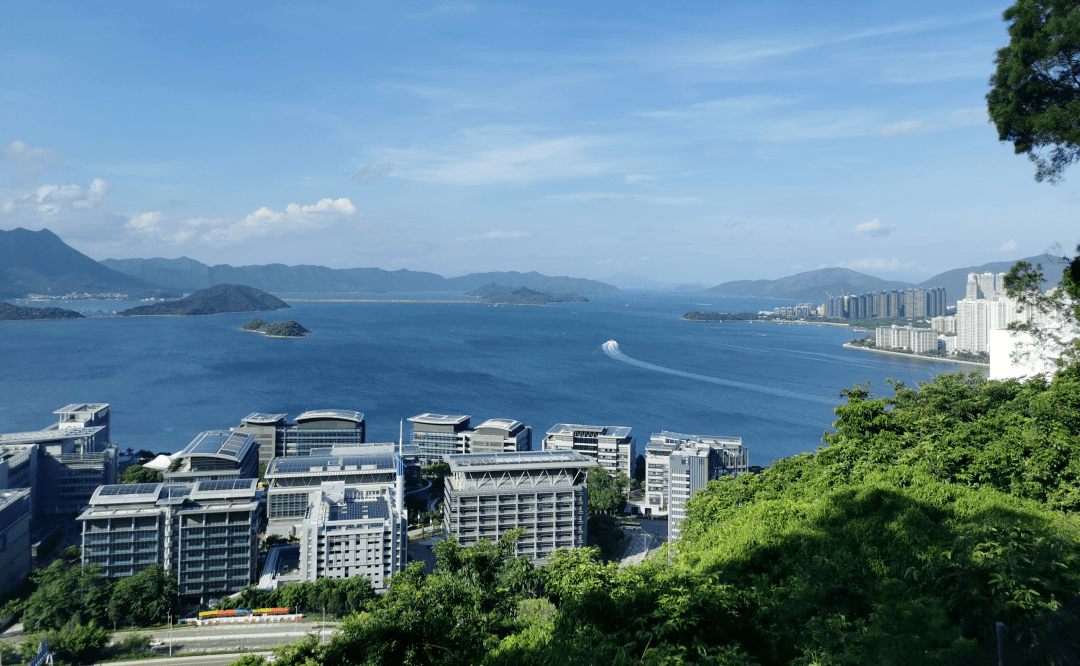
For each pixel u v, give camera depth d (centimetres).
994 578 2109
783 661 2189
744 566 2911
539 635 2456
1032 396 5309
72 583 12794
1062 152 4159
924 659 1909
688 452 18312
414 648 2767
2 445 19500
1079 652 1822
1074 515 3238
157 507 14388
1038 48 4059
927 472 3988
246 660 2806
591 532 17912
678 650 2161
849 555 2734
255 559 14900
